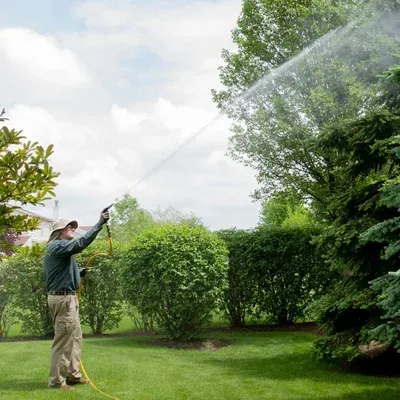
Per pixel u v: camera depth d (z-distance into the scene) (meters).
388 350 8.62
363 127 7.77
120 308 13.66
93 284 13.51
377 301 7.22
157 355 9.59
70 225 7.13
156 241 11.42
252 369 8.28
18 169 3.74
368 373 7.86
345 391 6.77
